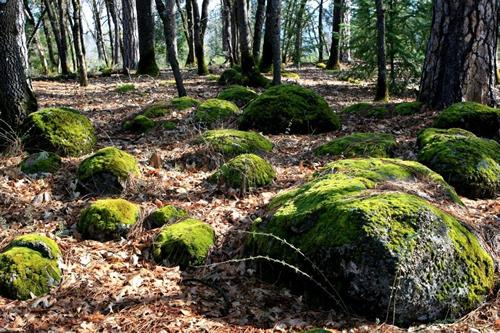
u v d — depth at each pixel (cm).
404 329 384
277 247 454
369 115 1013
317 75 2109
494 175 625
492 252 459
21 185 652
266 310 414
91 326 387
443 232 411
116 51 3525
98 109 1173
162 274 470
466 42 935
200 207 607
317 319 401
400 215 409
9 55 827
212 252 506
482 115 804
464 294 398
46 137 765
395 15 1358
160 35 3572
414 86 1519
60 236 534
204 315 407
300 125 919
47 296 427
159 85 1653
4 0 796
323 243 414
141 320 395
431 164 650
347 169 550
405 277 384
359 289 393
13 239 489
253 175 656
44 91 1548
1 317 395
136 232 539
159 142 862
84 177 640
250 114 930
